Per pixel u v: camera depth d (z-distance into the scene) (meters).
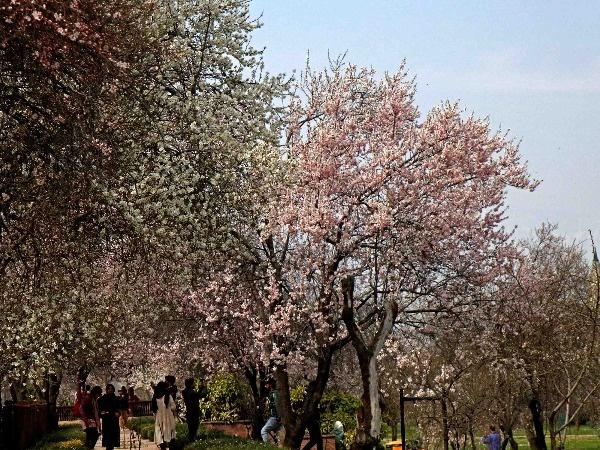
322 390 20.30
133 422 35.59
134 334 28.34
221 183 17.28
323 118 22.08
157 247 16.27
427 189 20.41
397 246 20.02
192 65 18.50
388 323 17.05
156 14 16.77
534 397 23.05
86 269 16.80
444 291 21.41
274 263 20.31
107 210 15.73
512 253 21.67
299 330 21.03
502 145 21.67
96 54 13.71
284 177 19.12
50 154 14.74
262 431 22.52
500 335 22.56
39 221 15.45
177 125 17.14
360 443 16.20
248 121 18.50
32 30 12.86
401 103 21.45
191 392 22.88
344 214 19.69
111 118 15.61
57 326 21.55
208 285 22.28
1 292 17.67
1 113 15.00
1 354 23.11
